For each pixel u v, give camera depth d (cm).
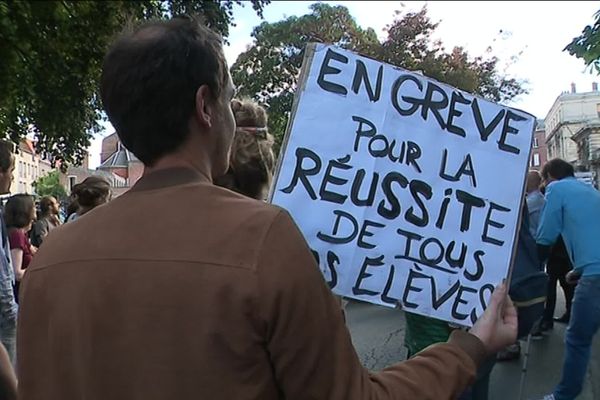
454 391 125
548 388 450
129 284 112
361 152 180
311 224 176
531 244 296
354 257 176
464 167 186
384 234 178
